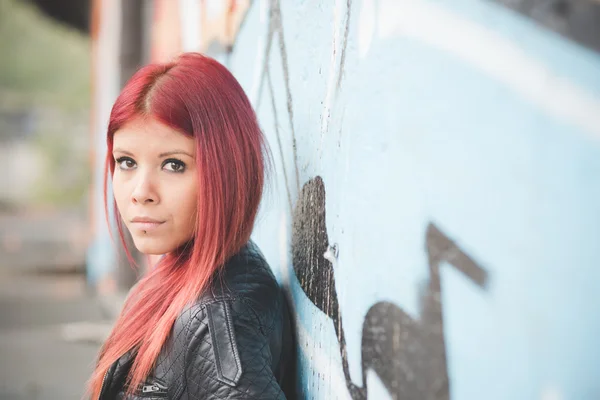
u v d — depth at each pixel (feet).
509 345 2.23
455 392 2.39
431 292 2.51
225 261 4.04
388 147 2.79
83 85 95.96
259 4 5.86
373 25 3.00
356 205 3.21
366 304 3.05
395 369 2.75
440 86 2.46
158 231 4.10
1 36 92.22
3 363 15.71
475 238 2.32
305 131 4.34
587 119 2.06
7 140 91.91
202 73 4.09
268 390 3.54
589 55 2.05
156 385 3.86
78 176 91.97
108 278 23.71
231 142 4.05
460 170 2.37
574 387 2.10
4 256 37.24
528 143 2.18
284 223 4.97
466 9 2.35
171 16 14.28
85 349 17.07
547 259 2.14
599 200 2.05
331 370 3.65
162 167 4.07
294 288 4.62
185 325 3.71
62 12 32.19
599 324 2.05
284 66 4.96
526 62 2.18
